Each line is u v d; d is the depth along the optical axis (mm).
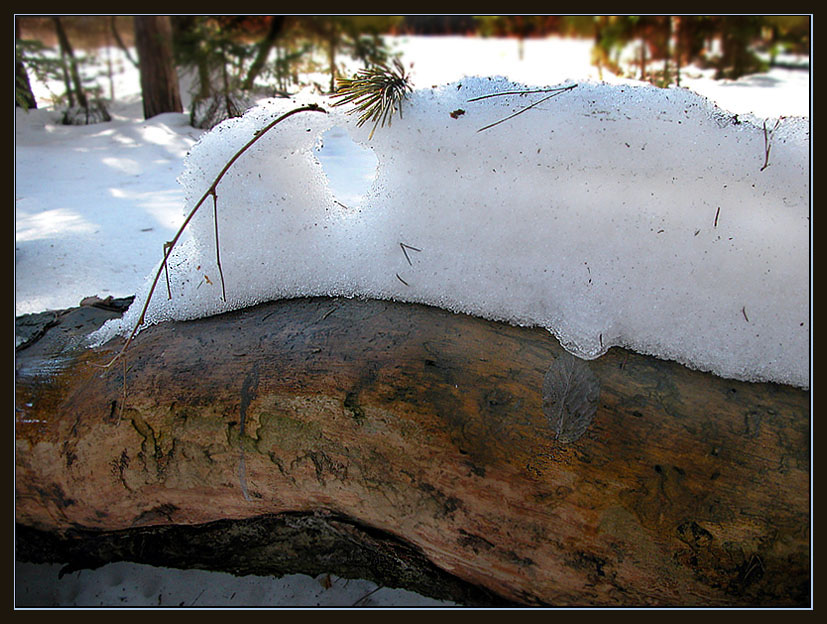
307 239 1557
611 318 1315
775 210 1300
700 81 4934
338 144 3260
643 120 1313
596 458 1205
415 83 1514
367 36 5652
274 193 1538
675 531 1160
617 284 1327
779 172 1275
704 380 1273
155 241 2920
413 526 1338
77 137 5781
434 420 1276
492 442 1249
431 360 1336
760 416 1210
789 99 3029
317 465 1360
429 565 1398
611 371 1282
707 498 1153
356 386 1329
